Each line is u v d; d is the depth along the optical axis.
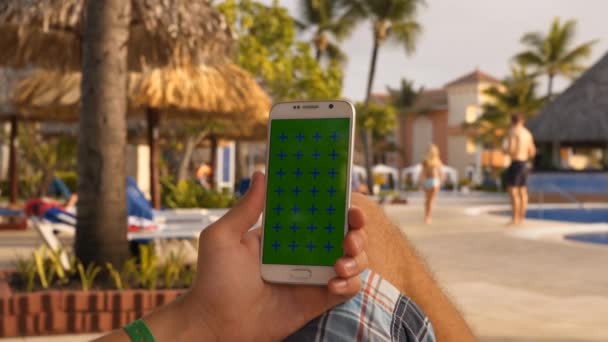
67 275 5.66
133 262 5.72
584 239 14.34
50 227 6.41
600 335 5.18
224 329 1.00
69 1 7.37
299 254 1.00
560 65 60.28
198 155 39.31
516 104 62.16
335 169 1.06
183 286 5.56
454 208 25.34
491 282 7.75
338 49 47.66
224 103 12.17
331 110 1.09
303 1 46.94
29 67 14.98
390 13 44.78
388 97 86.12
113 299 5.14
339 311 0.99
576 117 34.47
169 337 0.98
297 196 1.05
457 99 80.19
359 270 0.95
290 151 1.08
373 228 1.18
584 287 7.45
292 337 1.00
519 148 15.55
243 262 1.01
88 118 5.70
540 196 33.12
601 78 35.00
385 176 67.31
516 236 13.18
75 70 9.18
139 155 16.75
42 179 24.52
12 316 4.96
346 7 46.00
